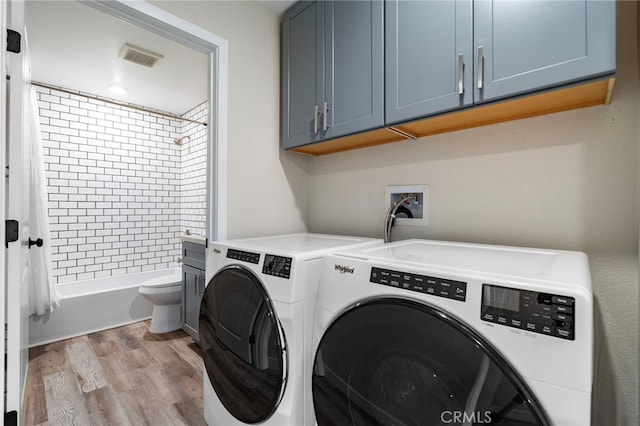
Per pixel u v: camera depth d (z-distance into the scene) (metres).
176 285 2.76
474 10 1.05
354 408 0.82
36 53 2.42
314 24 1.61
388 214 1.53
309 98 1.64
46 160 3.02
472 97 1.05
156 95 3.34
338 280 0.90
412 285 0.74
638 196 1.00
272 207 1.85
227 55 1.63
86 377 2.01
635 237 1.01
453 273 0.70
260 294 1.10
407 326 0.72
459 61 1.08
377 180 1.72
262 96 1.80
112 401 1.76
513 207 1.25
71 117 3.18
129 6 1.30
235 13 1.67
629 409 1.01
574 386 0.53
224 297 1.28
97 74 2.81
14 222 1.11
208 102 1.65
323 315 0.94
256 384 1.10
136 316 3.04
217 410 1.33
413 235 1.56
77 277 3.21
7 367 1.09
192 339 2.62
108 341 2.58
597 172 1.07
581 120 1.10
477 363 0.62
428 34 1.16
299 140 1.70
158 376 2.03
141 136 3.69
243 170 1.71
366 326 0.80
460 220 1.40
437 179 1.47
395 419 0.73
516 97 1.00
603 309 1.06
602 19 0.83
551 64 0.90
